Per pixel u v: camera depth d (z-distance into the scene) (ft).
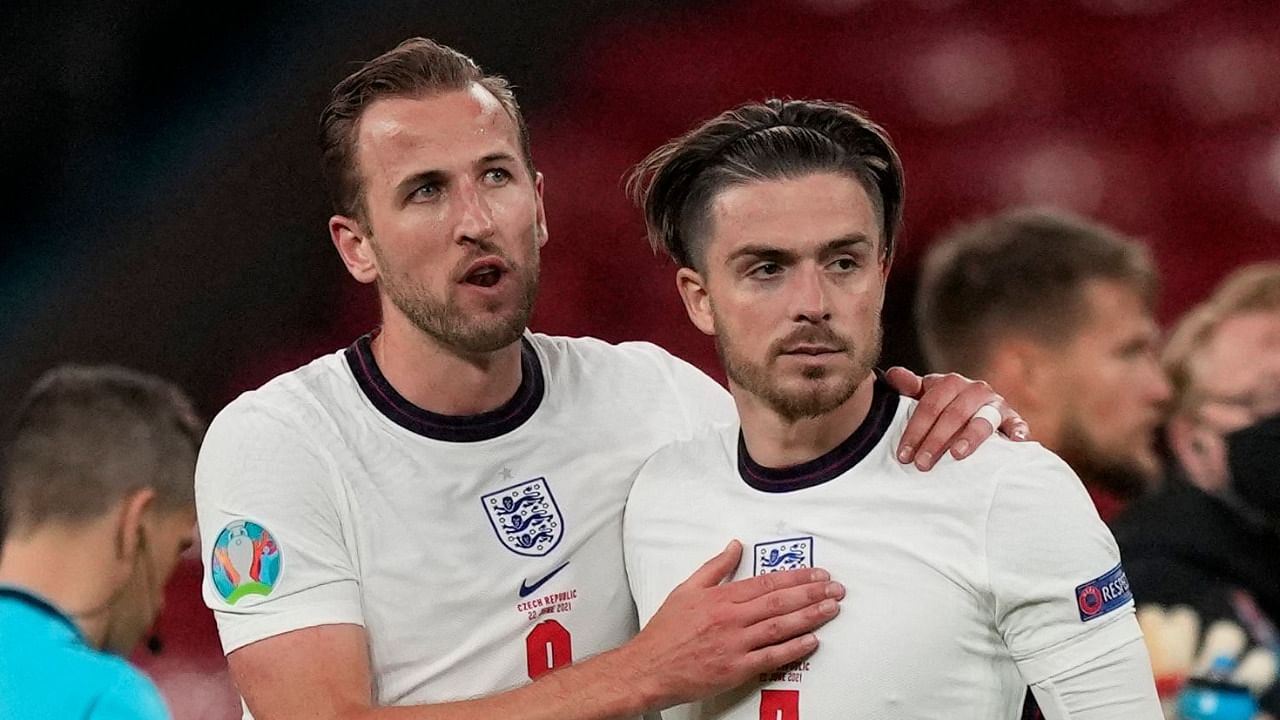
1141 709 24.59
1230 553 34.47
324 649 28.73
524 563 30.25
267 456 29.81
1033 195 84.89
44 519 33.45
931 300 42.63
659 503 28.71
